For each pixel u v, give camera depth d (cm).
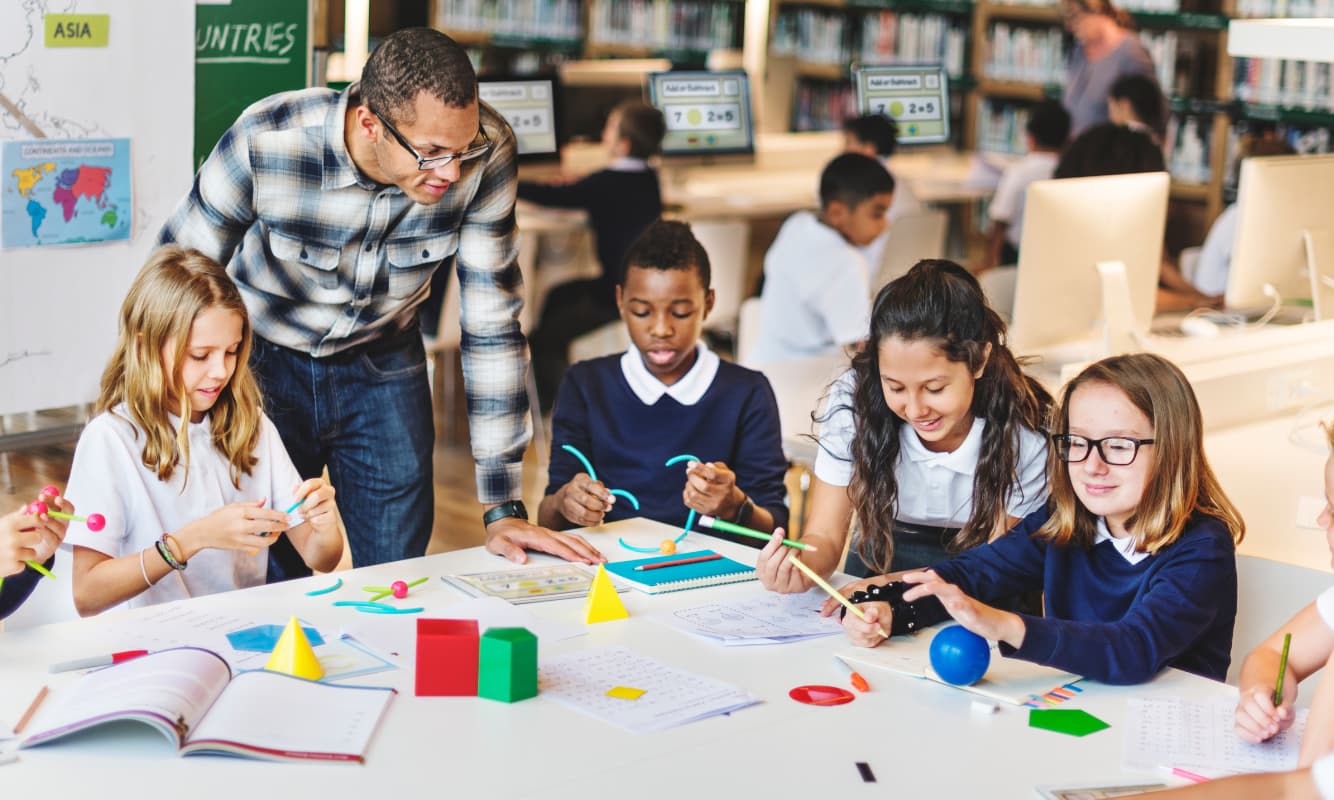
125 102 278
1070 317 304
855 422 202
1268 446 278
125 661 150
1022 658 155
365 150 205
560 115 406
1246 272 321
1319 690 135
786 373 339
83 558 183
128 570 177
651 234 244
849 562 230
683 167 603
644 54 784
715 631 169
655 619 174
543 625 170
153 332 188
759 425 251
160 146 285
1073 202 297
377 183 210
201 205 213
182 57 285
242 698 137
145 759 127
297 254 217
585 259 568
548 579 188
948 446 202
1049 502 190
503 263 225
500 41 790
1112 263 303
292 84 306
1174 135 632
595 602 173
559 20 788
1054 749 139
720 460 250
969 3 720
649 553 205
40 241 271
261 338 229
